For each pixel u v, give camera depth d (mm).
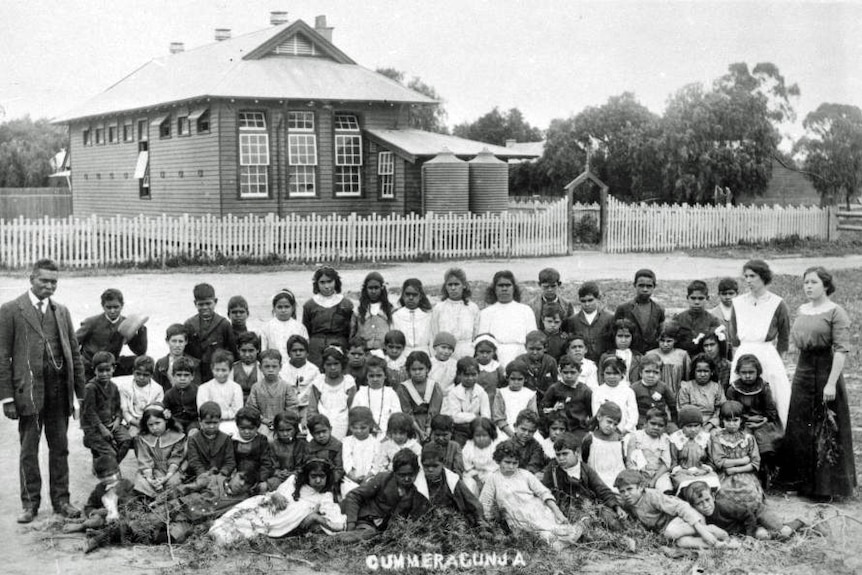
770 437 8125
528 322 9664
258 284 21219
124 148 35906
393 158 30797
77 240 24281
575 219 36594
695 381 8578
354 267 25719
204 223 25797
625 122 39062
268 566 6406
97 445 7965
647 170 38500
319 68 31719
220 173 28328
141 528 6832
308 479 7195
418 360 8430
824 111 37219
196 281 21672
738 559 6496
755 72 37031
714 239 33594
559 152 40188
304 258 26844
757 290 8641
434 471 7035
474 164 30219
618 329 9086
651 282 9406
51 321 7344
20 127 61844
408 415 7609
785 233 34812
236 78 29047
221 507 7242
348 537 6777
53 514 7430
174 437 7863
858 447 9047
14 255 23438
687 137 36406
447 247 28984
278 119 29203
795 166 38031
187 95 28562
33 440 7273
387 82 32281
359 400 8352
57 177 56562
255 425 7578
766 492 8133
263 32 33719
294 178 30016
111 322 9227
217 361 8469
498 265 26719
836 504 7797
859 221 39906
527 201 42938
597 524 7031
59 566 6324
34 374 7184
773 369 8500
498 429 8375
